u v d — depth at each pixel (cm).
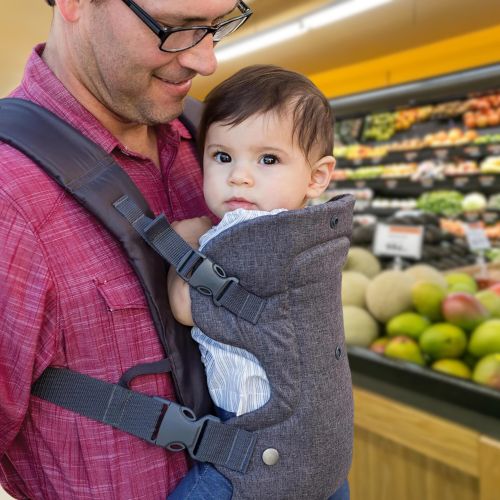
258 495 80
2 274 73
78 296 77
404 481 178
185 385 82
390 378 186
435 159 308
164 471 83
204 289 78
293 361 80
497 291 197
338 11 266
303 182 92
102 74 82
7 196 74
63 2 80
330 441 83
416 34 318
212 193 92
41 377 79
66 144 80
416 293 200
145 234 79
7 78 573
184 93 87
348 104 272
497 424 157
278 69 94
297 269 79
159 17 76
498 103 281
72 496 82
